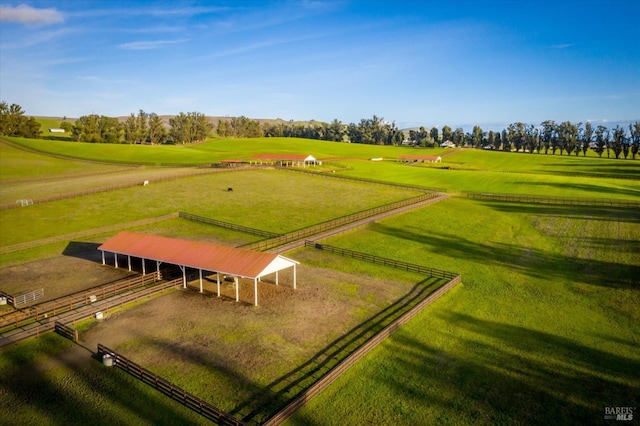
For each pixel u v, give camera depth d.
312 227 53.56
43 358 23.92
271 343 26.03
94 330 27.36
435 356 25.48
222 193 71.12
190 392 21.06
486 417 20.09
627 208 63.97
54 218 54.19
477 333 28.78
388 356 25.19
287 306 31.55
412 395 21.55
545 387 22.77
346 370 23.19
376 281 37.31
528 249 47.78
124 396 20.62
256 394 21.03
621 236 51.09
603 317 31.83
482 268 41.94
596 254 45.69
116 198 64.75
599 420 20.16
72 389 21.11
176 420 19.03
